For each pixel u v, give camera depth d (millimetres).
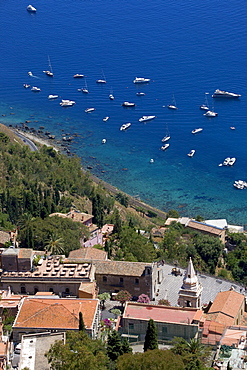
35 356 129750
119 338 134625
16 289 170375
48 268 175250
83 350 122188
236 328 147000
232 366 127438
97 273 179000
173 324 143875
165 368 115062
